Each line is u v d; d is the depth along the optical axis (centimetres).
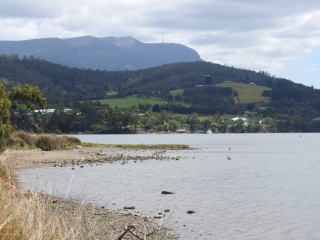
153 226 1499
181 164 4628
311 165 5012
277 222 1814
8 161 992
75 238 685
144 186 2798
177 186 2864
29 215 681
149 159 5156
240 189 2809
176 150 7606
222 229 1648
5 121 5441
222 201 2306
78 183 2727
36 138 5716
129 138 15275
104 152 6231
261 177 3612
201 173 3778
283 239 1537
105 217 1565
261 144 11362
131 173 3559
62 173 3250
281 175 3816
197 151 7512
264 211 2050
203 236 1523
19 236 639
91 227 732
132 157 5275
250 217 1898
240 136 19638
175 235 1494
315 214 2000
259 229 1680
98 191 2472
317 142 12938
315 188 2923
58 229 697
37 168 3406
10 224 657
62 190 2369
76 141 7238
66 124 19212
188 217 1841
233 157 6266
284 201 2356
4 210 683
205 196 2464
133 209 1964
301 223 1803
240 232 1612
